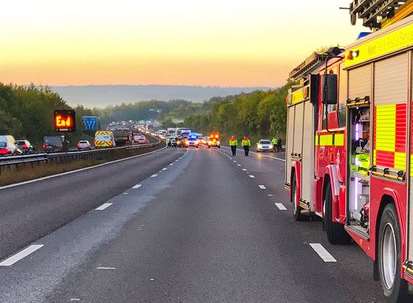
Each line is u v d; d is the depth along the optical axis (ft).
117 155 199.93
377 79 24.70
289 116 50.65
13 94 412.98
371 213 25.04
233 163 154.81
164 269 29.66
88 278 27.73
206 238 38.88
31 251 34.35
